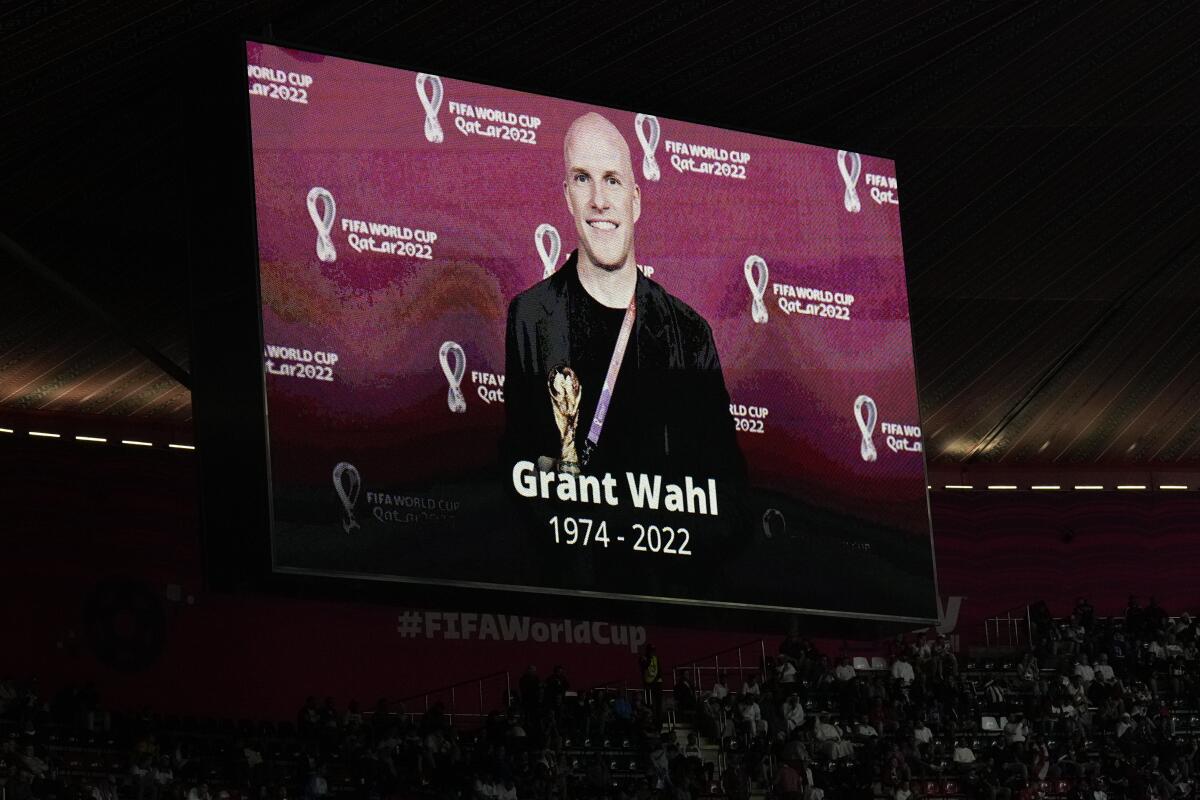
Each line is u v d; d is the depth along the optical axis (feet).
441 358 112.78
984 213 152.35
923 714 154.51
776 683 148.15
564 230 119.55
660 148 125.18
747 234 126.52
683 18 122.31
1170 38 135.74
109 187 125.29
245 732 138.21
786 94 133.39
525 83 125.18
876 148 143.54
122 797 125.59
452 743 132.98
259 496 104.99
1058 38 133.59
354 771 129.70
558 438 115.34
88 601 143.84
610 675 160.15
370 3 114.93
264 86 111.14
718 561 118.62
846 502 124.47
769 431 123.24
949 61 134.21
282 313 107.96
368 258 111.96
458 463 111.45
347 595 108.47
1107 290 163.53
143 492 148.87
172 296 138.10
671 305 122.21
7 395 144.15
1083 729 158.40
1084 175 149.79
